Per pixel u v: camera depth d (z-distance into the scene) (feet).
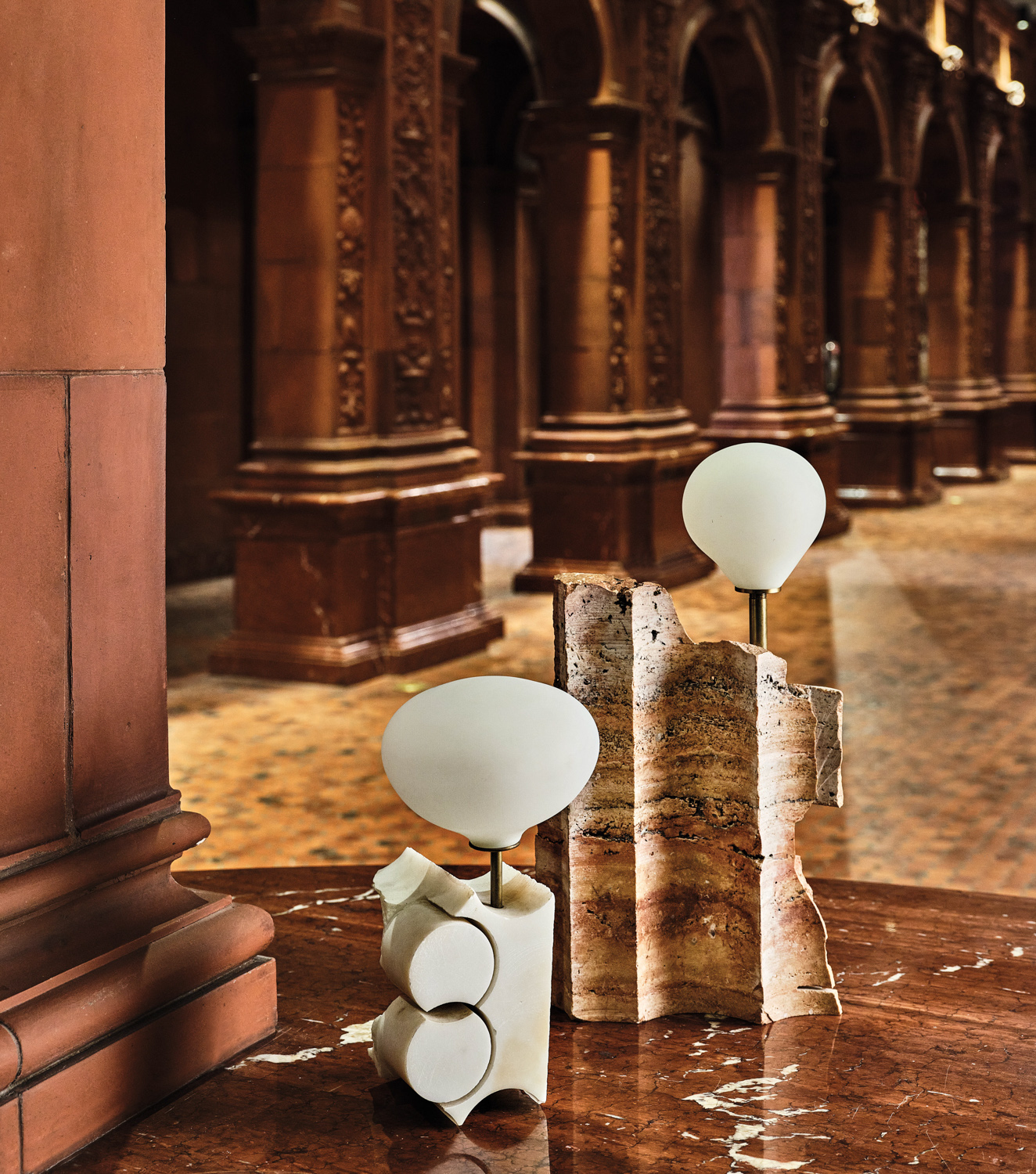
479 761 5.45
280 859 17.26
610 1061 6.70
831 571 42.96
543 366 56.75
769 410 48.73
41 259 6.07
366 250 28.58
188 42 42.06
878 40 56.95
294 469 27.84
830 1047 6.84
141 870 6.77
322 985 7.72
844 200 59.77
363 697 26.71
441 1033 6.00
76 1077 5.90
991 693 26.63
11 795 6.05
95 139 6.30
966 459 72.18
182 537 42.91
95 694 6.48
